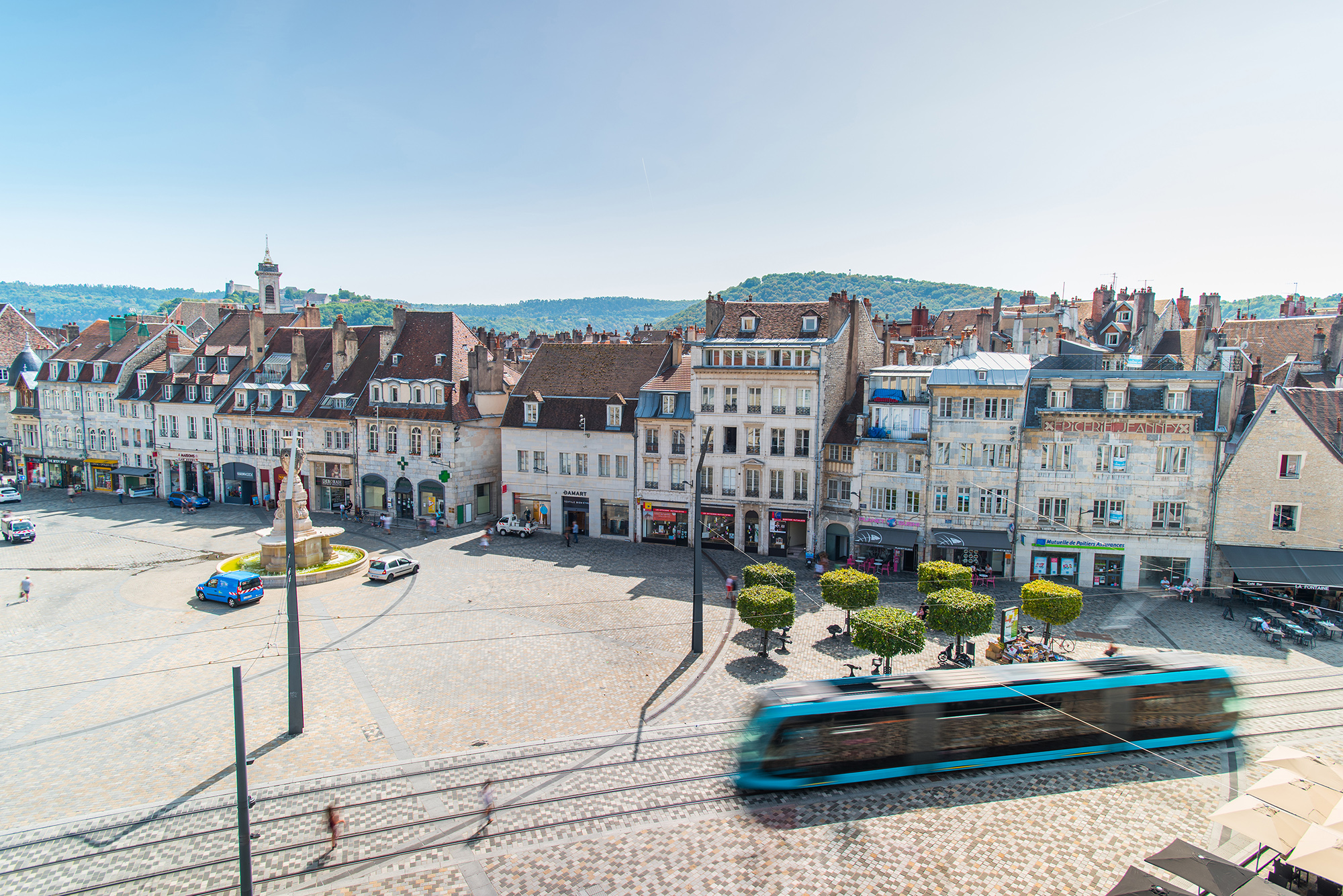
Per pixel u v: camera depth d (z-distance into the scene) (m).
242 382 79.06
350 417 70.12
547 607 43.78
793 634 39.81
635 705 30.89
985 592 46.38
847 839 22.12
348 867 20.52
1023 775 25.83
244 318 89.12
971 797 24.50
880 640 31.48
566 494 63.66
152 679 33.44
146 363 85.56
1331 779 21.45
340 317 75.12
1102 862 21.16
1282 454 43.81
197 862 20.72
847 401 58.31
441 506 67.12
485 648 37.31
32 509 74.81
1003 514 49.06
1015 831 22.61
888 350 65.69
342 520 69.38
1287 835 19.59
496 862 20.81
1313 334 75.44
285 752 26.95
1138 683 27.03
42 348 99.75
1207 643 37.91
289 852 21.17
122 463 85.25
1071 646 37.19
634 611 43.06
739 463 56.53
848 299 57.88
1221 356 68.62
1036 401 48.66
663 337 125.94
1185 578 46.22
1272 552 43.97
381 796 24.05
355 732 28.47
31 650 36.97
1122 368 51.62
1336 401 45.66
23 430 92.00
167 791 24.47
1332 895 19.89
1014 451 48.62
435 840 21.77
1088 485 47.44
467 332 74.88
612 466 61.59
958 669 27.17
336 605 44.31
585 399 63.22
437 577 50.47
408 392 68.06
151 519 69.56
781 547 56.00
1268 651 36.81
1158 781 25.50
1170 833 22.56
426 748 27.22
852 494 52.75
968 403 49.25
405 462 68.38
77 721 29.42
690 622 41.25
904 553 52.38
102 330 94.19
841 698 25.05
